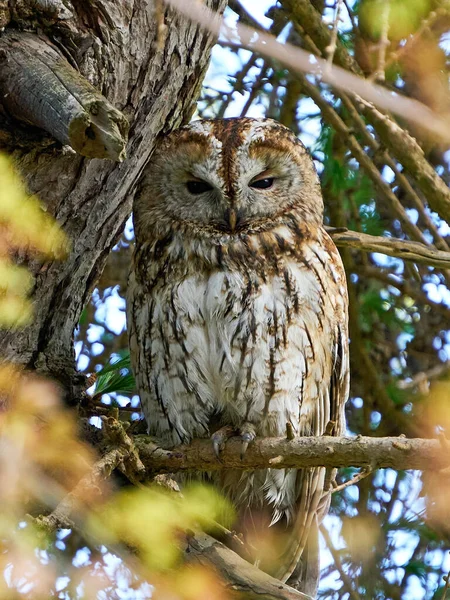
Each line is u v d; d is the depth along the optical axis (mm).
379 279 10484
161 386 8000
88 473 5902
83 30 6039
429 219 9859
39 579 4965
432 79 9680
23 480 5840
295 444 6398
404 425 9836
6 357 6715
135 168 7273
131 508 5777
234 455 6664
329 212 10367
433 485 9031
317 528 8492
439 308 10266
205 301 7902
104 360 9945
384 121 8977
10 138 5707
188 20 7039
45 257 6484
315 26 9242
